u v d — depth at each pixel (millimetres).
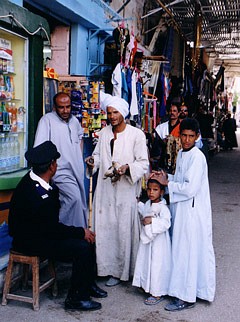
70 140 4297
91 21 6020
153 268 3586
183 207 3545
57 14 5523
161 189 3691
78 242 3379
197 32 10422
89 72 6355
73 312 3412
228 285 4062
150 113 7387
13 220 3289
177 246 3553
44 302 3561
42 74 4453
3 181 3744
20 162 4398
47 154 3219
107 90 5941
